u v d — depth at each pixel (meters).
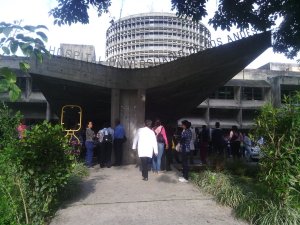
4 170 5.80
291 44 12.16
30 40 3.62
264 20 11.49
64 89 16.56
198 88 17.61
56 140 6.76
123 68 15.08
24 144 6.36
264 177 6.24
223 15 11.52
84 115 21.92
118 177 10.84
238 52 13.30
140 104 14.78
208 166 11.33
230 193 7.52
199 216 6.70
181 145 10.46
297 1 10.64
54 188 6.60
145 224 6.25
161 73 14.59
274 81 36.97
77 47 25.42
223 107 36.44
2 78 3.67
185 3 11.36
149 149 10.36
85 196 8.12
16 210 5.48
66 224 6.26
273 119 6.12
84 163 12.75
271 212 5.73
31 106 32.88
